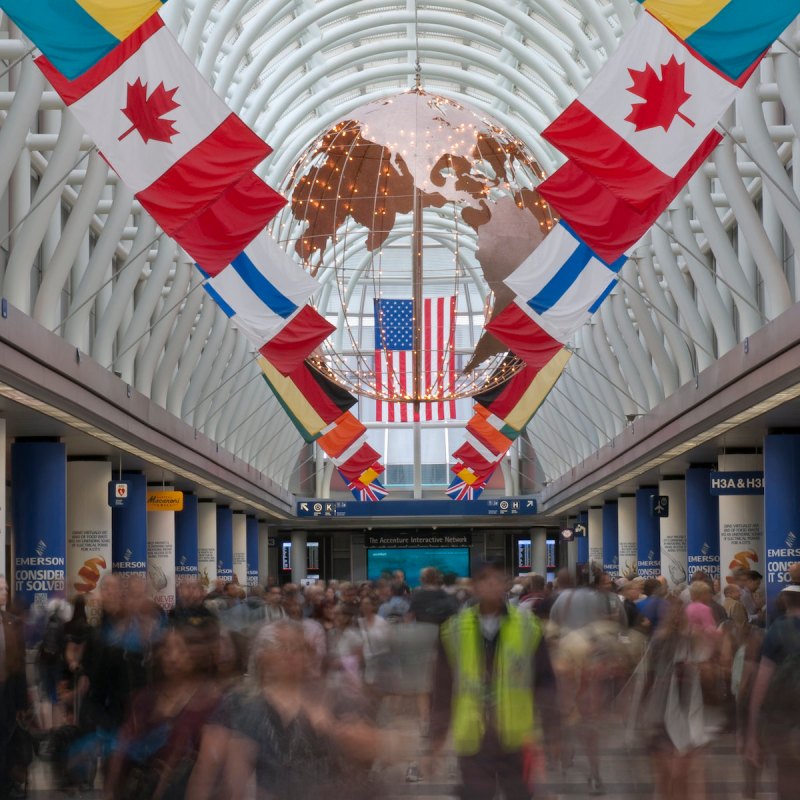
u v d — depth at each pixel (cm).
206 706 641
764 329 1992
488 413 3603
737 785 832
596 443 4544
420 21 2920
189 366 3225
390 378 2917
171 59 1165
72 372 2084
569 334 1862
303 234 2570
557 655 946
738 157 2441
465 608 757
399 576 2069
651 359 3834
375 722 718
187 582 1409
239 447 4403
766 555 2445
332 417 3006
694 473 3400
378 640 1230
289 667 585
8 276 1909
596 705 919
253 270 1848
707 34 1080
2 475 2116
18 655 954
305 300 1855
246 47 2545
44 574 2452
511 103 3105
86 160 2412
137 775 684
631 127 1112
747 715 878
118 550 3378
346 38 2969
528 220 2339
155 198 1161
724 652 967
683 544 3731
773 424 2461
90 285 2220
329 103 3950
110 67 1155
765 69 2291
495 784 738
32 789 991
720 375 2319
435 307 3428
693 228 2845
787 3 1064
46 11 1035
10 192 2241
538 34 2678
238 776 574
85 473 2966
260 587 2033
